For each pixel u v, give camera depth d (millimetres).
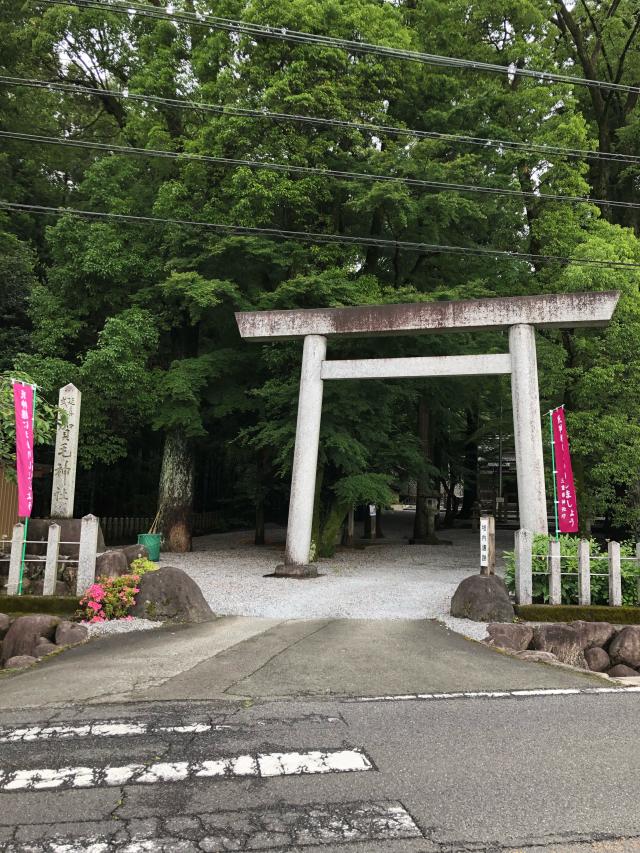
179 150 18344
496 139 17266
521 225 19047
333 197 17000
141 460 25094
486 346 16609
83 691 5621
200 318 16734
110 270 16531
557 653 7836
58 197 24047
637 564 9219
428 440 22203
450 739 4504
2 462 11211
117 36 19938
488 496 38312
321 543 17250
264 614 9406
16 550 9250
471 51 20688
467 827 3236
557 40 24250
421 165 15820
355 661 6730
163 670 6273
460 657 7055
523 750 4312
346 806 3459
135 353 16234
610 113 25156
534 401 12039
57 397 15859
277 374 17094
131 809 3416
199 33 18422
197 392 17109
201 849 3006
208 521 27891
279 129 15578
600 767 4039
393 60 16438
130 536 23438
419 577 13523
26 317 19047
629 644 7785
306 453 13414
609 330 15648
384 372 13078
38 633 7684
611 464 15164
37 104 22344
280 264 15750
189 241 16109
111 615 8602
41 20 18641
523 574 9086
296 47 15719
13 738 4480
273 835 3143
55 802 3498
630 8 22781
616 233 17156
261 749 4273
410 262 20078
